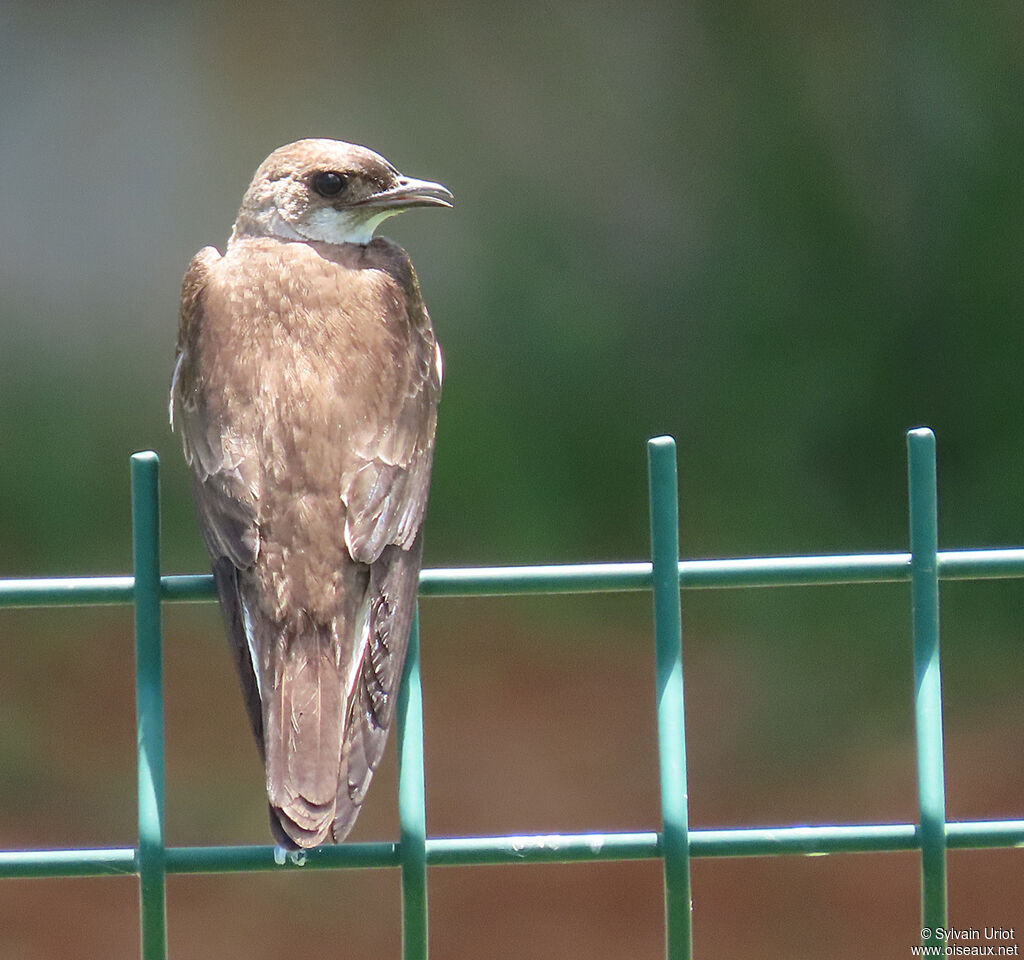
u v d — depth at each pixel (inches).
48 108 897.5
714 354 726.5
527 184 796.6
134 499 161.9
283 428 188.1
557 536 698.2
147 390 834.2
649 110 780.6
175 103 897.5
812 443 693.3
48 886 470.3
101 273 886.4
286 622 175.9
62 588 161.5
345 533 182.2
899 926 431.8
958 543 651.5
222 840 494.6
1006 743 525.7
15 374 829.8
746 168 753.6
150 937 157.4
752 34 759.7
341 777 161.2
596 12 795.4
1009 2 711.1
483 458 719.1
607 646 624.7
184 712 579.5
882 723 548.1
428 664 610.5
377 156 237.1
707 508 685.9
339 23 863.7
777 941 428.5
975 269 690.8
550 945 434.3
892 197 715.4
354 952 435.8
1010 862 440.1
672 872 158.7
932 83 721.0
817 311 716.0
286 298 200.8
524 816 502.6
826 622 604.1
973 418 673.0
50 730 569.3
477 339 757.3
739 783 517.3
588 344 741.3
